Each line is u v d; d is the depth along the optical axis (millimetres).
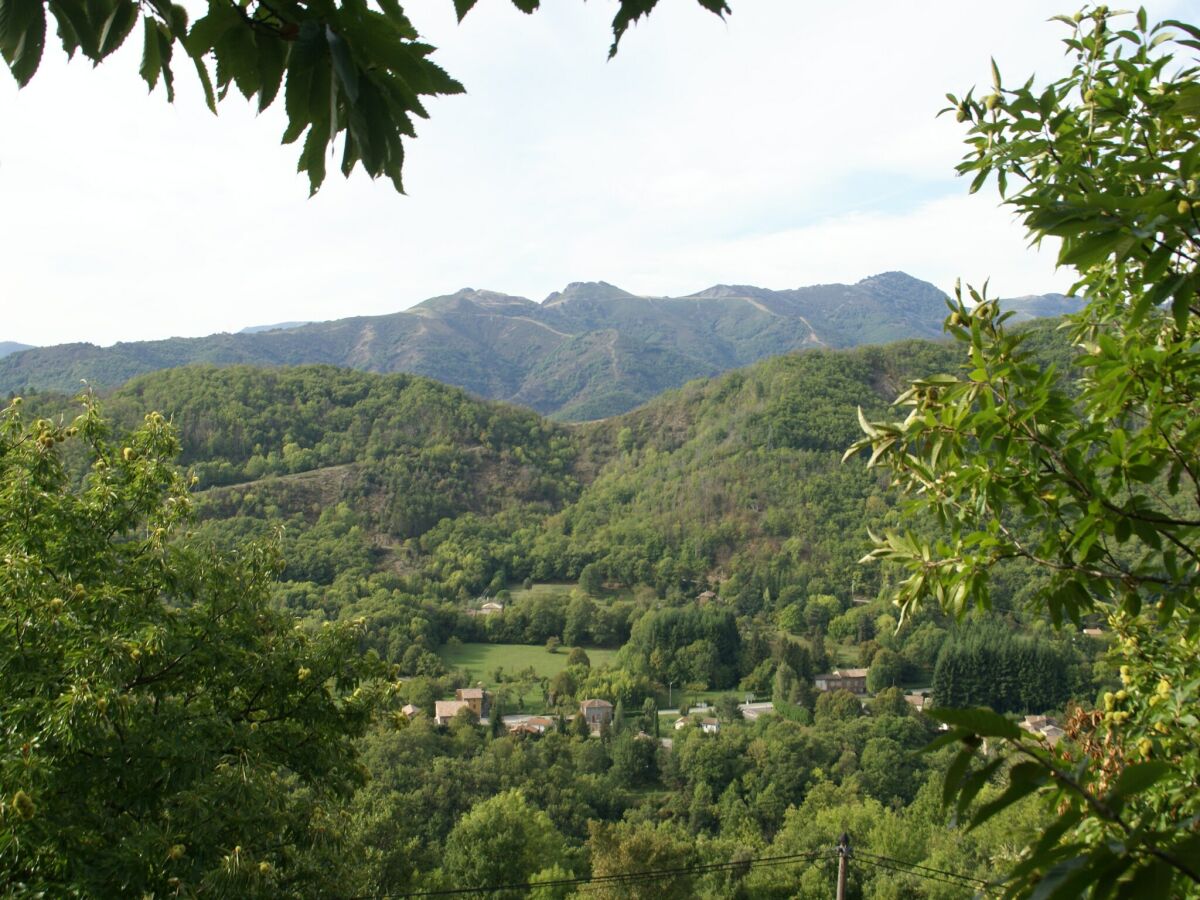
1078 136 3328
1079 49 3572
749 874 26938
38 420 9406
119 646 7500
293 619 10539
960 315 3438
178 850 6770
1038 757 1171
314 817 8820
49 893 6547
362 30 1340
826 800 36812
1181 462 2893
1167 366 2900
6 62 1321
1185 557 3162
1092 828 2254
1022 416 3047
